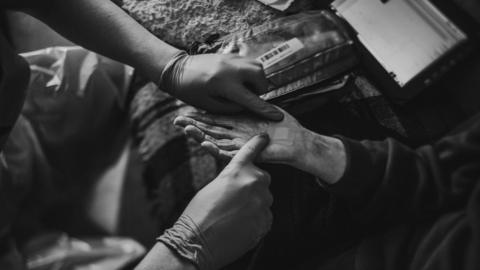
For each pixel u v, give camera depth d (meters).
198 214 0.88
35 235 1.00
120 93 1.11
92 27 0.95
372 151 0.91
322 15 1.02
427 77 1.00
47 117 1.07
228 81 0.91
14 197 1.01
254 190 0.89
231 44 1.00
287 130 0.91
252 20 1.06
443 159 0.90
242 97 0.91
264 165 1.03
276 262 1.03
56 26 0.97
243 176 0.89
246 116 0.93
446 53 0.99
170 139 1.06
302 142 0.90
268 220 0.92
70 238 1.01
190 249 0.86
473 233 0.81
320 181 0.92
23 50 1.10
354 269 0.91
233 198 0.88
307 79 0.97
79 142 1.09
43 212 1.03
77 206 1.04
